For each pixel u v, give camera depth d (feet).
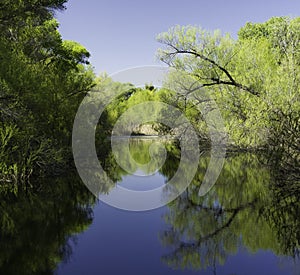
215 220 23.35
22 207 27.09
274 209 25.48
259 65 47.03
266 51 51.03
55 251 17.85
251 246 18.26
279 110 32.22
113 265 16.02
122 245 18.67
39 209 26.61
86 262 16.34
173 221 23.34
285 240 19.02
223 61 50.47
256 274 14.92
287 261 16.22
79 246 18.53
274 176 32.22
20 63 38.50
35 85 39.29
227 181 37.24
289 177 29.94
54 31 58.44
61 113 47.73
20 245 18.58
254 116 39.81
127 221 23.45
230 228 21.43
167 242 19.01
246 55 49.21
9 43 41.47
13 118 37.04
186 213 25.50
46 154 39.78
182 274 15.01
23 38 47.78
